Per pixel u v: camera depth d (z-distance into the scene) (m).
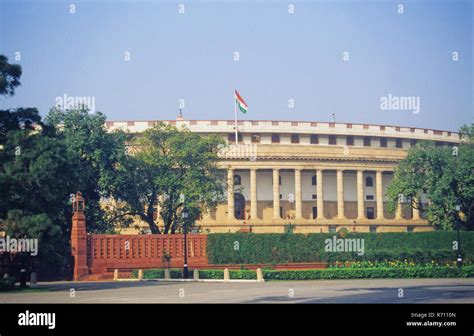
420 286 47.31
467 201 85.38
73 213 69.19
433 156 88.81
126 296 40.66
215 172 95.38
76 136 76.31
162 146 84.50
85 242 67.56
